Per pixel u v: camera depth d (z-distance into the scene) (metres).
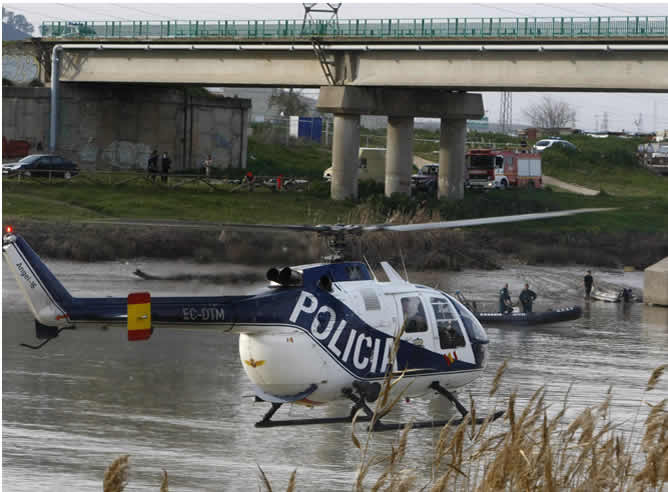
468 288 89.50
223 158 165.25
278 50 124.38
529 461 17.09
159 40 132.25
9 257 27.23
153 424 37.69
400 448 16.50
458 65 111.88
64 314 27.45
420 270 96.81
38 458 32.34
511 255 108.94
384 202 121.31
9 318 61.84
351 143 123.19
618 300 88.25
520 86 108.00
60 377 45.75
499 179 147.38
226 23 127.75
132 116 152.25
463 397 44.28
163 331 60.62
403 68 115.94
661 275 86.00
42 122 148.38
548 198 143.38
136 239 90.31
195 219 104.69
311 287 29.75
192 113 159.12
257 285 79.88
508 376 50.62
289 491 15.64
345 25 118.81
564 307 84.19
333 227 31.00
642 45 100.25
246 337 29.45
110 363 49.91
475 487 17.70
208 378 47.31
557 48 104.62
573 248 113.00
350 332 30.05
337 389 30.12
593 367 54.44
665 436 16.80
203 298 28.27
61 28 146.75
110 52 139.00
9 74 156.00
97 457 32.81
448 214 121.75
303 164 187.00
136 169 152.50
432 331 31.86
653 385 17.36
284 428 37.81
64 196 110.94
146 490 29.38
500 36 108.44
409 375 31.20
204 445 34.94
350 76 119.94
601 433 18.31
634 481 16.95
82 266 85.12
